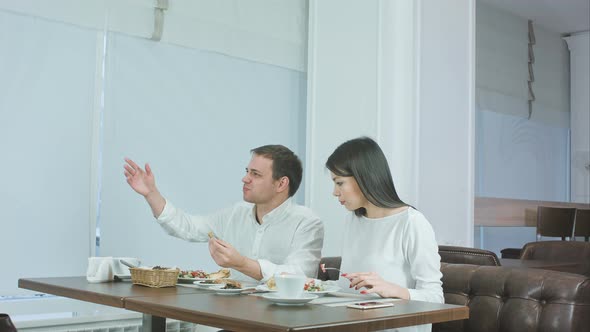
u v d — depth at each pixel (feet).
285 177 7.84
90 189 10.71
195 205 12.16
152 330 6.76
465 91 14.08
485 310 6.82
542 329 6.27
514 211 19.95
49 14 10.30
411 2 12.91
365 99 12.99
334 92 13.41
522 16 21.66
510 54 21.04
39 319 9.68
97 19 10.84
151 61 11.57
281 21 13.69
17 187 9.95
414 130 12.78
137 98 11.35
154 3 11.57
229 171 12.73
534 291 6.51
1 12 9.87
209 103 12.42
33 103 10.14
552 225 19.17
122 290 6.18
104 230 10.84
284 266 7.07
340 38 13.43
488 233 21.04
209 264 12.30
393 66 12.78
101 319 10.28
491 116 20.45
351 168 6.58
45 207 10.21
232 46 12.77
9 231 9.85
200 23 12.27
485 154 20.16
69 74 10.53
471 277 7.15
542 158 22.68
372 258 6.61
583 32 23.52
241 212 8.33
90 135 10.73
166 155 11.73
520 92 21.45
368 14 13.11
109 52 11.02
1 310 9.70
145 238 11.35
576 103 23.79
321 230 7.91
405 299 5.83
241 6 12.95
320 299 5.76
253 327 4.31
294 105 13.99
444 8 13.64
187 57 12.10
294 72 14.02
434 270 6.32
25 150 10.04
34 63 10.17
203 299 5.55
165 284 6.55
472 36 14.26
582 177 23.56
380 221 6.68
